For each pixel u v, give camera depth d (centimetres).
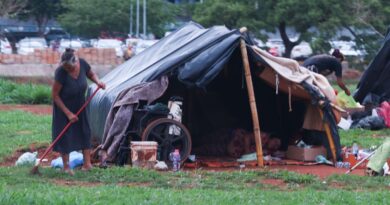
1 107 3678
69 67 1734
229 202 1423
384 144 1830
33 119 3053
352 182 1736
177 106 1969
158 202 1383
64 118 1748
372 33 6769
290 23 6644
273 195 1522
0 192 1397
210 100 2259
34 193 1403
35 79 5525
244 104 2264
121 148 1933
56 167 1845
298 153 2097
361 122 2772
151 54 2372
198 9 6981
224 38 2030
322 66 2611
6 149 2231
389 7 6856
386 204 1452
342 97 2784
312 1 6550
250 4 6712
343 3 6719
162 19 8562
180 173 1792
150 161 1867
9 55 6000
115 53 6362
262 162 1989
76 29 8400
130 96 1964
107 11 8331
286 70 2056
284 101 2208
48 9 9006
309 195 1528
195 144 2217
